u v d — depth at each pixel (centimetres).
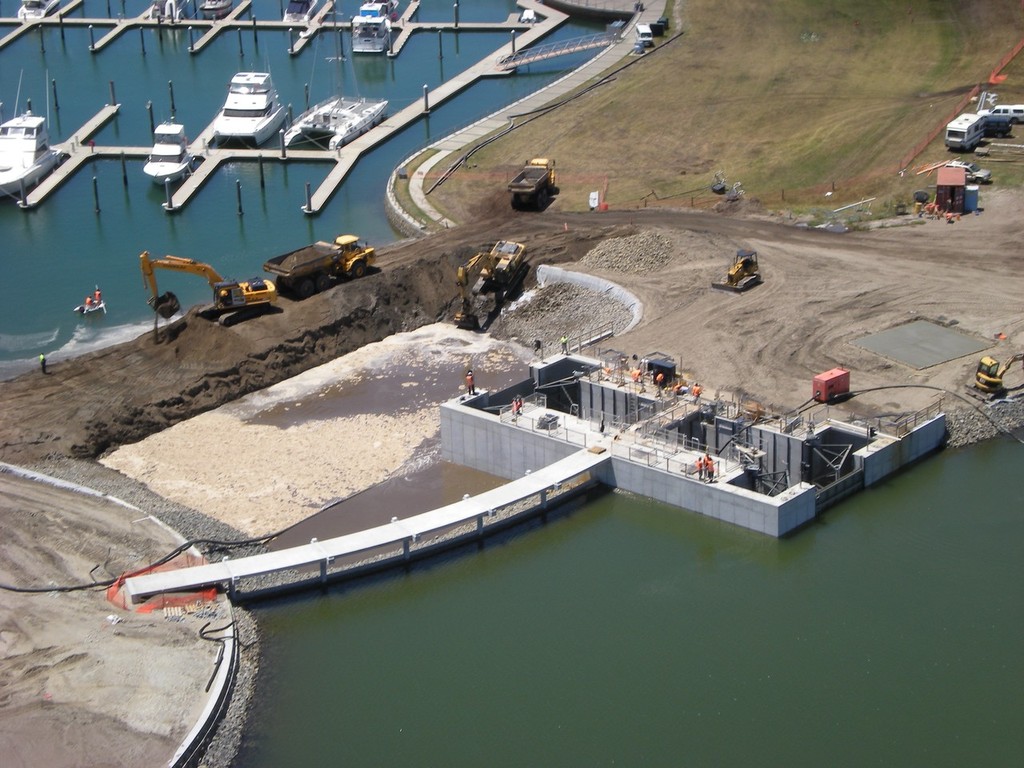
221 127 12325
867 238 9225
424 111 13200
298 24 16325
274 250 10225
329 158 12012
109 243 10419
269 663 5453
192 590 5712
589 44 14388
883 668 5344
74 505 6438
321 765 4878
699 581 5947
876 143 10825
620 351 7838
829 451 6719
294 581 5919
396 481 6931
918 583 5869
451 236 9731
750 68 12988
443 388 7938
